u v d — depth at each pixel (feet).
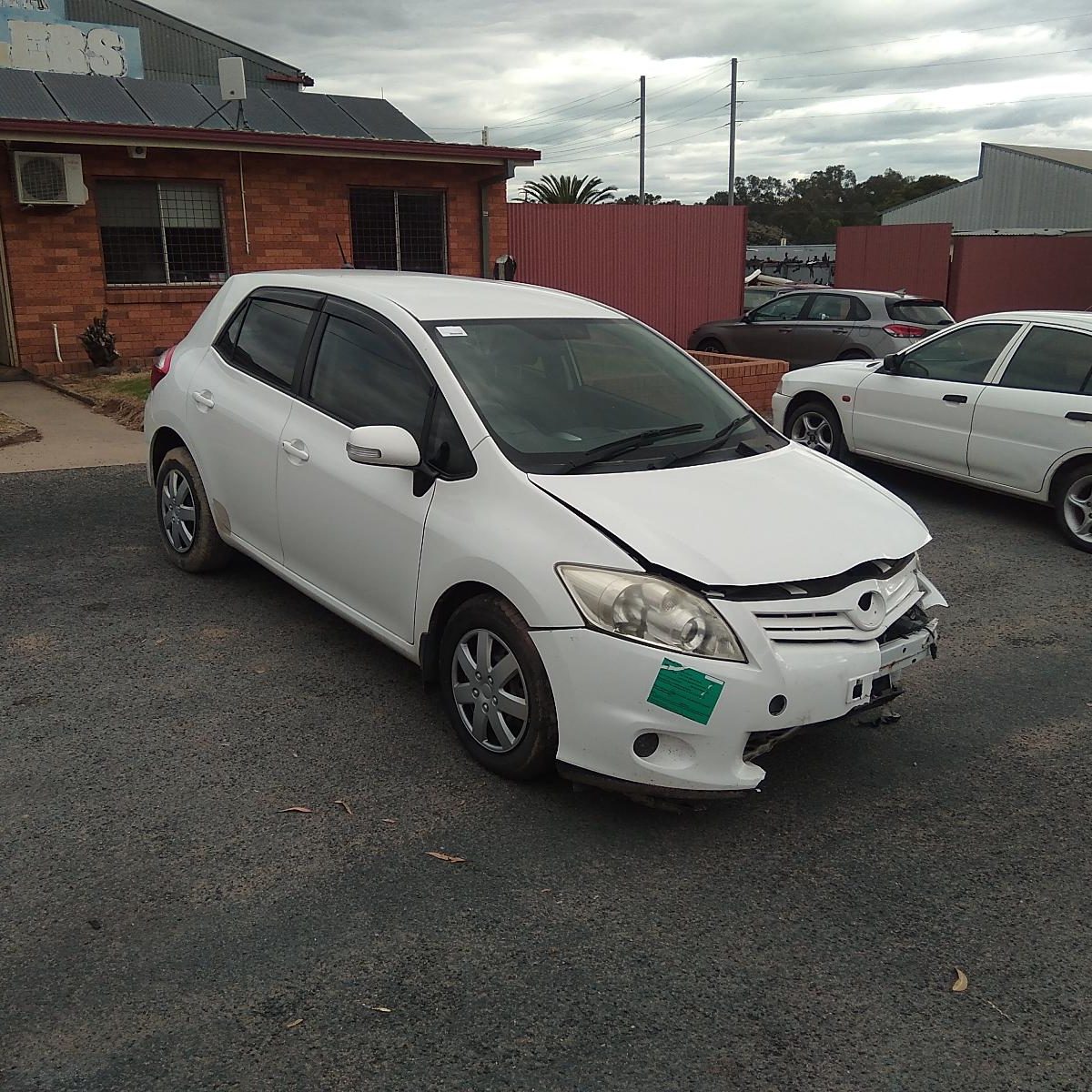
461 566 12.28
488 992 9.07
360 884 10.50
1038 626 18.75
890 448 28.19
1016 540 24.34
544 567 11.41
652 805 11.62
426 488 13.03
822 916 10.32
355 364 14.97
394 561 13.47
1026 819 12.28
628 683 10.82
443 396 13.37
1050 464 23.95
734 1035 8.71
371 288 15.64
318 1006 8.82
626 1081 8.16
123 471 27.50
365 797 12.09
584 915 10.17
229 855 10.86
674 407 15.01
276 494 15.76
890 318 47.14
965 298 76.64
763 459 14.06
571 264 55.57
